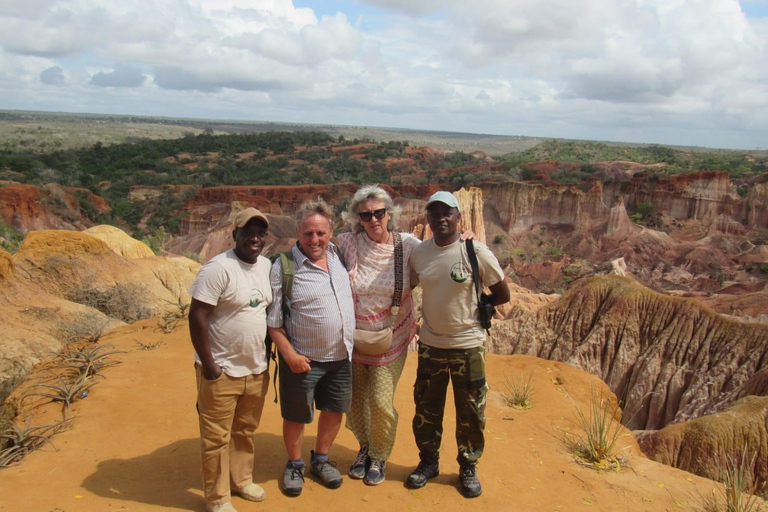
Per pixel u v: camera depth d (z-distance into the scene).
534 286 75.31
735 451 13.87
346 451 6.05
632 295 26.56
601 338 26.14
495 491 5.32
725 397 22.20
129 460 5.58
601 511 5.13
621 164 152.00
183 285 26.70
